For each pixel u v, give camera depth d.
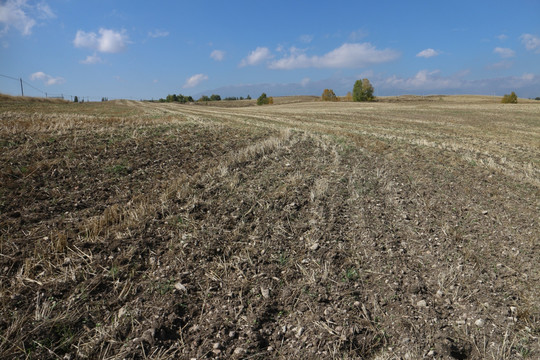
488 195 7.20
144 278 3.89
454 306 3.57
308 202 6.29
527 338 3.09
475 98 92.00
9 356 2.73
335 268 4.21
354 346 3.06
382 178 8.12
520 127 25.19
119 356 2.85
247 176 7.81
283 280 4.01
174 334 3.16
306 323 3.32
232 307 3.53
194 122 17.86
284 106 64.75
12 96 44.78
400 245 4.86
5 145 8.60
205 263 4.27
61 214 5.36
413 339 3.10
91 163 7.94
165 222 5.21
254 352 2.98
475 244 4.92
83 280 3.76
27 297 3.42
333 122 25.31
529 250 4.73
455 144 14.67
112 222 5.13
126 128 13.09
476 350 3.00
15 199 5.61
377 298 3.68
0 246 4.21
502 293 3.76
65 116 17.42
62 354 2.85
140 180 7.27
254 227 5.27
